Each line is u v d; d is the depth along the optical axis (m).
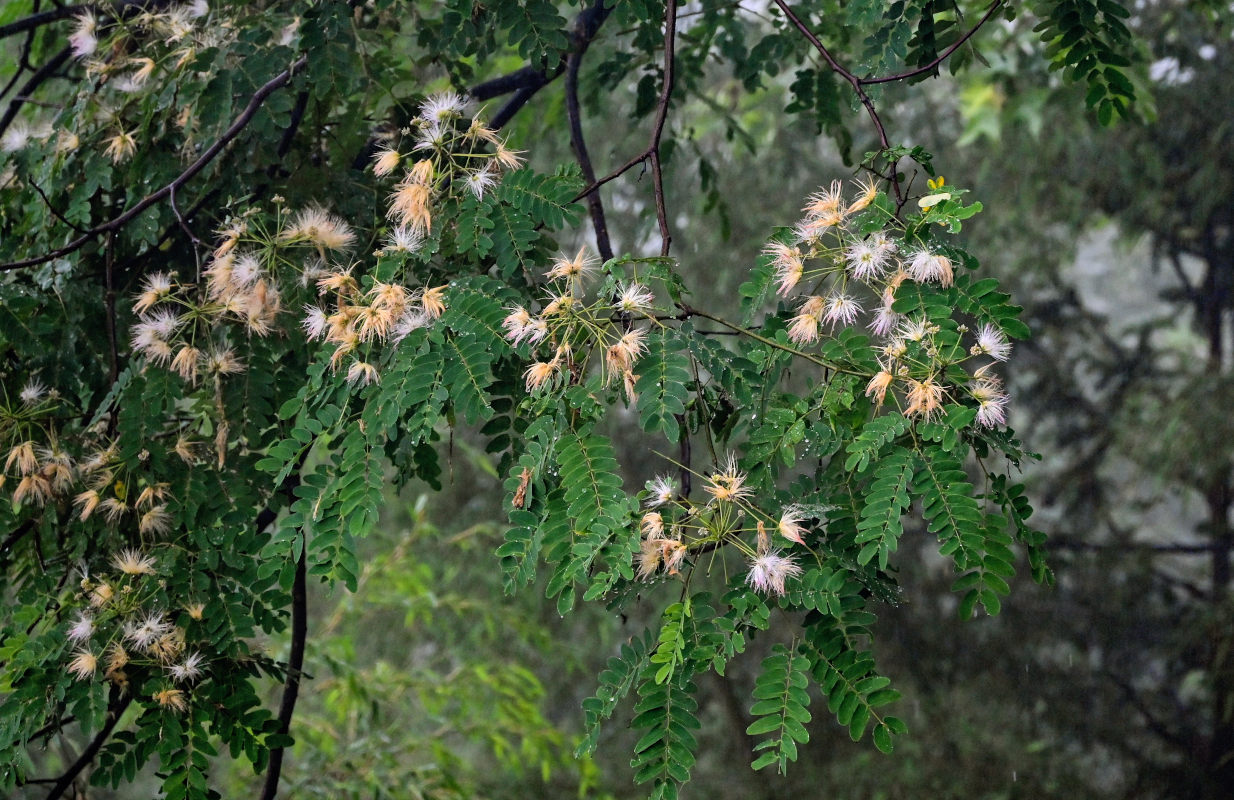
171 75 2.89
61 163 2.91
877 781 6.96
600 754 7.86
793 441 2.46
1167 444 6.77
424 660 7.91
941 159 7.18
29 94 3.15
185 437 2.76
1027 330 2.41
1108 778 7.20
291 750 5.71
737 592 2.40
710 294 7.38
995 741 7.00
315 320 2.61
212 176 2.90
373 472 2.47
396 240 2.58
